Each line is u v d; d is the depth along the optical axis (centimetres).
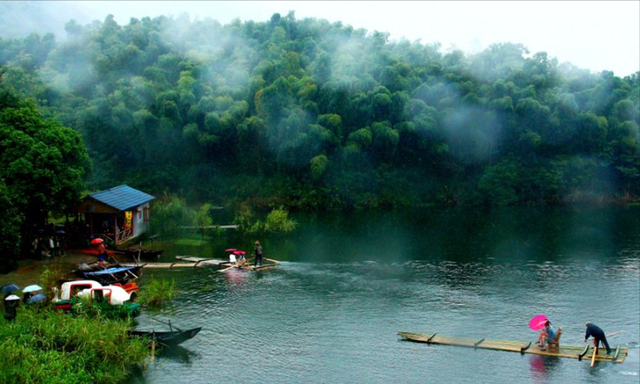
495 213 7681
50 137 4212
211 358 2559
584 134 8494
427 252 4997
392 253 4947
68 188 4253
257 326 2970
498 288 3738
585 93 8762
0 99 4384
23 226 4162
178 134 8269
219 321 3038
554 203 8531
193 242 5388
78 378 2156
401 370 2455
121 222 5066
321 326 2983
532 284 3831
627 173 8556
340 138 8212
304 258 4728
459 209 8144
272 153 8488
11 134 4053
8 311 2616
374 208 8231
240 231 5953
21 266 3941
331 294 3575
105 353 2361
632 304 3381
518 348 2658
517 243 5422
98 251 4434
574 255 4831
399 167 8769
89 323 2492
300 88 8438
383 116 8306
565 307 3334
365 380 2358
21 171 3941
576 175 8550
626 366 2488
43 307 2811
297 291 3638
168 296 3372
